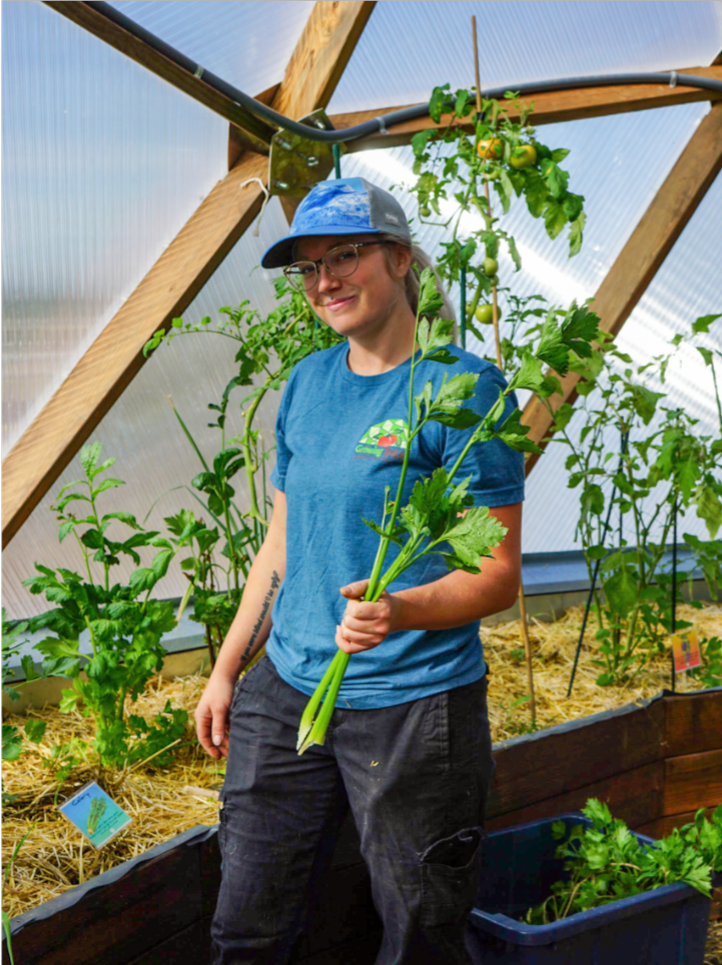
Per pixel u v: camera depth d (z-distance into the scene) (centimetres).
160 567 225
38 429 310
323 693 128
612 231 406
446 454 137
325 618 144
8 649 232
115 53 260
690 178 390
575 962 172
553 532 442
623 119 379
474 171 249
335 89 319
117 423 323
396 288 149
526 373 119
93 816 187
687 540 301
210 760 239
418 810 136
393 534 119
